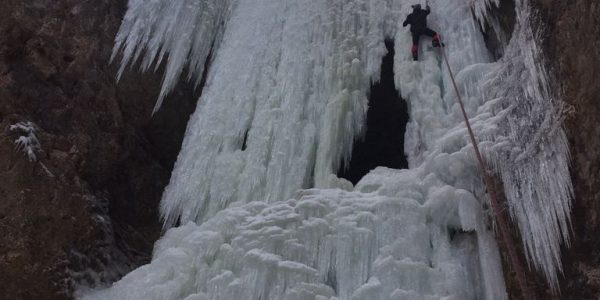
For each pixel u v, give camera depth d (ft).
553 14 17.29
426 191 20.35
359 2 30.50
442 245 19.15
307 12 30.86
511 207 17.61
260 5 33.09
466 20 26.37
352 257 19.66
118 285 23.11
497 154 18.65
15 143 23.73
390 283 18.40
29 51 26.53
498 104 20.54
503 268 17.61
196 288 21.08
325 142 26.04
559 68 16.57
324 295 18.98
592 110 14.88
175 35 31.73
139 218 28.71
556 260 15.81
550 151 16.34
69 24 28.43
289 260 20.15
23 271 22.39
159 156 30.58
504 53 23.15
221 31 33.50
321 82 28.09
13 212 22.89
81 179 26.09
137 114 29.91
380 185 21.90
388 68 29.58
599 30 14.67
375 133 30.96
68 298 23.03
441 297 17.72
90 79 28.27
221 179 26.30
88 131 27.27
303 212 21.26
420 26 26.66
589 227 14.85
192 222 25.11
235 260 20.72
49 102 26.30
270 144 26.68
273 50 30.32
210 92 30.22
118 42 29.96
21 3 26.89
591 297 14.47
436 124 23.56
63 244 23.72
